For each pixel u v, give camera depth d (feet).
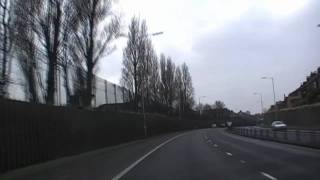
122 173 66.03
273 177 56.54
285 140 147.74
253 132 212.43
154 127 273.13
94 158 99.55
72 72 125.59
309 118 269.23
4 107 72.54
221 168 69.77
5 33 88.69
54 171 71.41
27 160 79.87
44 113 89.61
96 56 133.18
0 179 61.26
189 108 481.46
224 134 276.21
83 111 119.34
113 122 158.71
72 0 117.70
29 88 95.61
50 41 105.19
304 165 70.59
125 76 241.35
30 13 96.73
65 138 102.06
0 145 70.08
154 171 67.92
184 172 65.51
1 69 85.35
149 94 296.92
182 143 165.07
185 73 452.76
